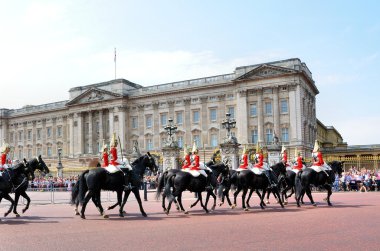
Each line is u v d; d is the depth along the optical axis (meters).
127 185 21.77
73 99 113.31
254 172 25.12
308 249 12.15
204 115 96.00
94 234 15.58
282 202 27.80
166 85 102.50
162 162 57.69
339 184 46.97
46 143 121.62
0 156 23.30
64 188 58.66
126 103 106.44
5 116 130.50
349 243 13.05
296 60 86.12
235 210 24.89
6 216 23.41
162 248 12.54
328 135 140.62
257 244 13.00
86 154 109.69
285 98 86.25
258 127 87.81
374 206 25.64
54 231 16.56
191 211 24.89
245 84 90.06
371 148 92.69
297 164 29.80
